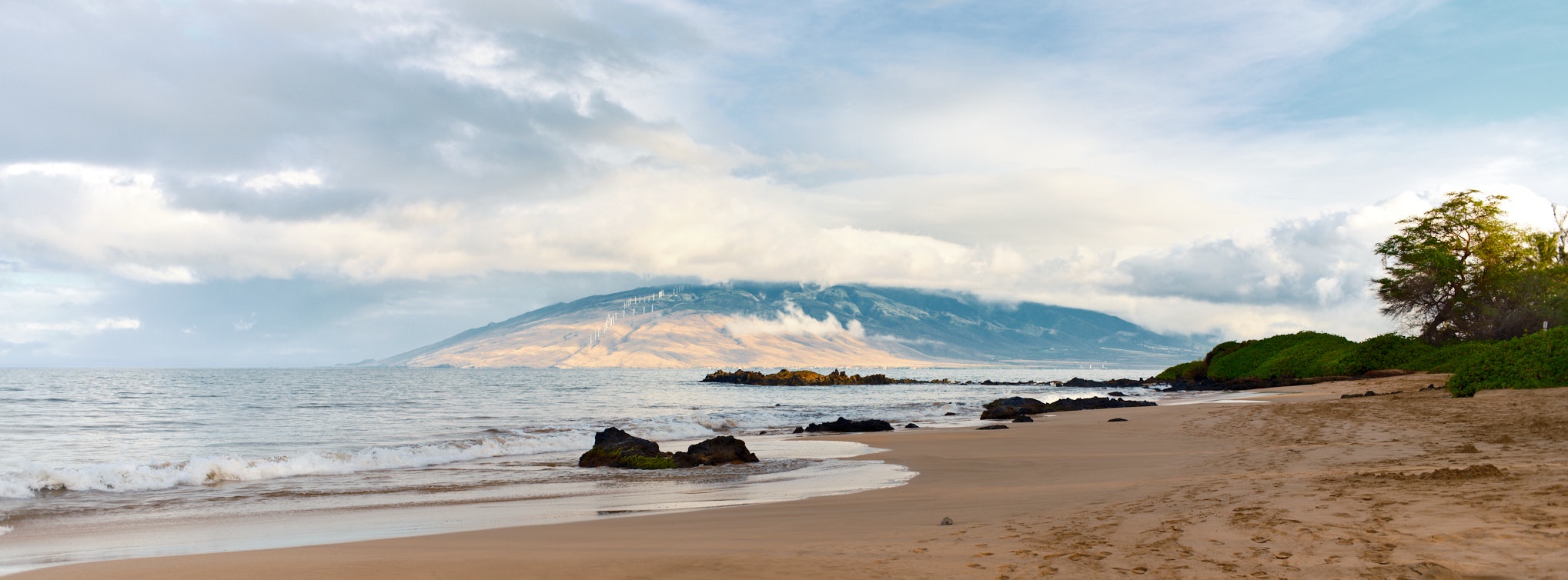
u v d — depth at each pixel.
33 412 44.53
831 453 21.38
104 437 29.05
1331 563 6.22
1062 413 38.19
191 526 11.67
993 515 10.04
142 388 84.31
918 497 12.61
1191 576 6.19
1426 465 12.10
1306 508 8.43
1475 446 14.52
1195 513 8.77
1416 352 56.69
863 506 11.62
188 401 57.09
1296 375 64.56
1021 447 21.44
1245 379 66.75
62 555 9.53
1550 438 14.86
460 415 42.91
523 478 17.36
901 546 7.92
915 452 20.94
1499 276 59.03
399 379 134.88
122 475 16.00
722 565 7.21
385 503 13.86
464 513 12.53
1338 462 13.57
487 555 8.02
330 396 66.00
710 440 20.00
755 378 127.75
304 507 13.54
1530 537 6.32
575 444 25.16
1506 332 58.06
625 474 17.92
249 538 10.56
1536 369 26.39
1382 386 44.22
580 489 15.37
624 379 157.75
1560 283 56.09
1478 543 6.33
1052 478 14.63
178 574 7.21
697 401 67.06
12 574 7.38
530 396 70.12
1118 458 17.64
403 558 7.88
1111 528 8.35
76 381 109.81
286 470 18.06
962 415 43.66
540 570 7.17
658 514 11.71
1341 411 25.12
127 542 10.44
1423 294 61.50
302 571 7.26
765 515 10.97
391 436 28.61
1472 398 24.92
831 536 8.80
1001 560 7.07
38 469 16.94
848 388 114.94
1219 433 22.36
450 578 6.90
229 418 39.66
